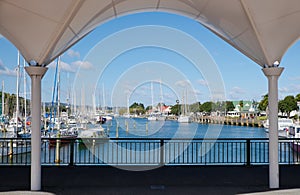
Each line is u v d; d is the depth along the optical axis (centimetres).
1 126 3319
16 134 2656
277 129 775
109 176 903
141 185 802
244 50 844
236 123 4775
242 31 777
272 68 766
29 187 770
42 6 666
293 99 4891
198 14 841
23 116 3306
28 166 1027
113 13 835
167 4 833
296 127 2642
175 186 793
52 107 2627
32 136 738
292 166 1065
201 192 736
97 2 721
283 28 732
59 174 925
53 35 712
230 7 725
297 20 718
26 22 692
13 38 723
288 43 759
